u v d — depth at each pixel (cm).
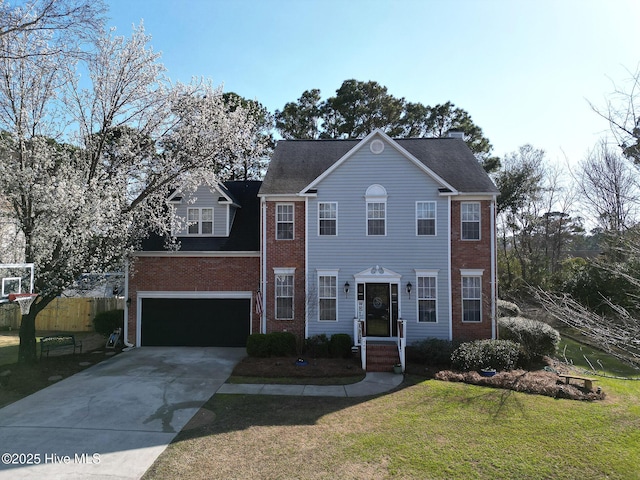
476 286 1691
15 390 1204
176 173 1591
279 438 877
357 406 1078
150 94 1543
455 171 1836
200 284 1828
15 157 1342
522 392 1184
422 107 3581
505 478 713
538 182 3547
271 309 1748
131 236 1625
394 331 1683
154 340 1836
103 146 1514
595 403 1094
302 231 1752
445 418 984
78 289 1653
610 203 1236
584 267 2447
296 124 3631
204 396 1159
